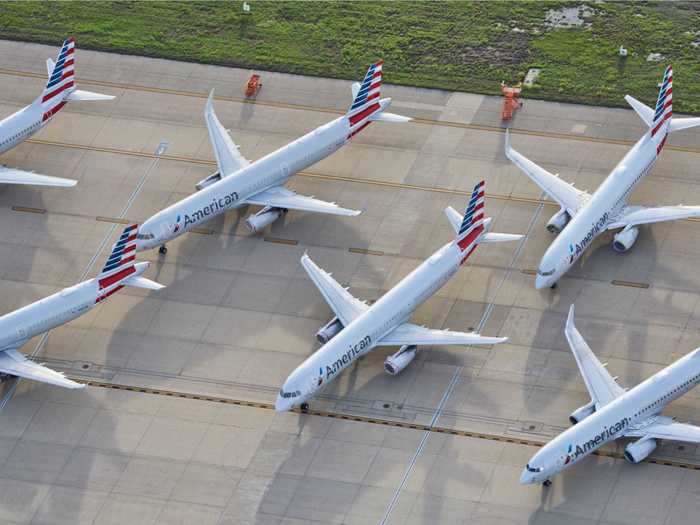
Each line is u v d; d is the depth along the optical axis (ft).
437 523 376.07
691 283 445.37
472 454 394.52
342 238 470.80
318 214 481.87
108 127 524.52
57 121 527.81
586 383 398.83
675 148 501.56
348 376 420.36
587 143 504.84
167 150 513.04
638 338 427.33
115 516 382.63
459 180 492.13
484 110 524.11
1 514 384.27
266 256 465.47
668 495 379.76
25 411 414.62
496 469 389.80
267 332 437.17
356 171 498.69
